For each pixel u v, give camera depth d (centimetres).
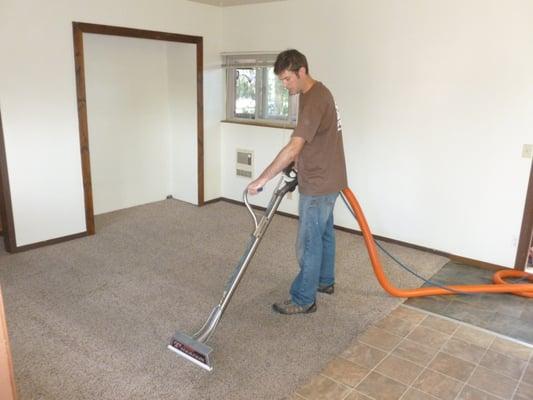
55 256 361
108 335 250
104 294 298
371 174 410
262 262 356
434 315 280
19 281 314
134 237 409
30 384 208
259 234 243
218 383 213
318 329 262
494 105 335
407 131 381
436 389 212
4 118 340
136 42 473
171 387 209
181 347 232
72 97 378
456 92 351
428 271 350
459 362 233
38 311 274
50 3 350
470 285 315
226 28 492
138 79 484
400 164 391
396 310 286
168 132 527
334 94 419
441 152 367
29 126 355
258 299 296
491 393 209
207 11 475
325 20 412
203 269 342
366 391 209
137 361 228
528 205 331
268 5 451
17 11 333
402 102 379
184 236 414
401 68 374
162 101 514
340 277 333
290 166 264
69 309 278
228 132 515
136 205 512
